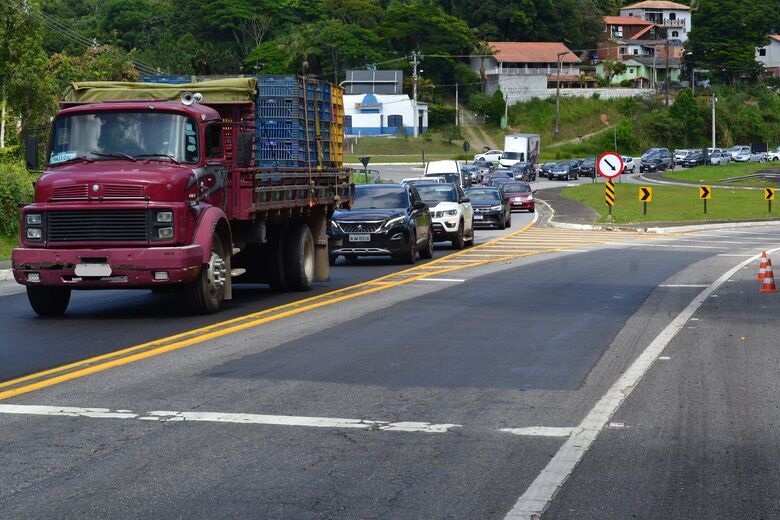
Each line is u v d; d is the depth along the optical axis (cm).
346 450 759
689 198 6512
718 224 4578
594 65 15450
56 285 1463
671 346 1261
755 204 6009
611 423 846
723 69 15662
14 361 1138
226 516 611
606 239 3647
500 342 1282
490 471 705
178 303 1728
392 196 2628
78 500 640
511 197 5525
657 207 5672
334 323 1452
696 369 1103
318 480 683
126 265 1441
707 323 1473
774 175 9269
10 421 845
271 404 912
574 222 4547
